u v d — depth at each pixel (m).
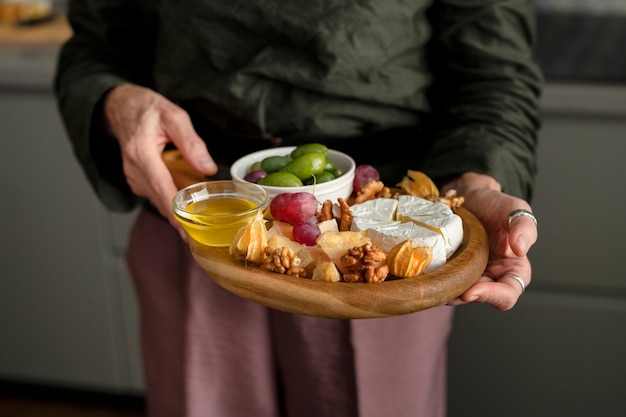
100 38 1.12
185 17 0.95
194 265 0.99
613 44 1.58
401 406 1.05
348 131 0.98
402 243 0.72
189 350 1.01
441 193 0.96
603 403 1.61
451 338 1.63
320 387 1.02
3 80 1.62
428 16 1.00
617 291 1.53
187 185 0.94
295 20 0.90
